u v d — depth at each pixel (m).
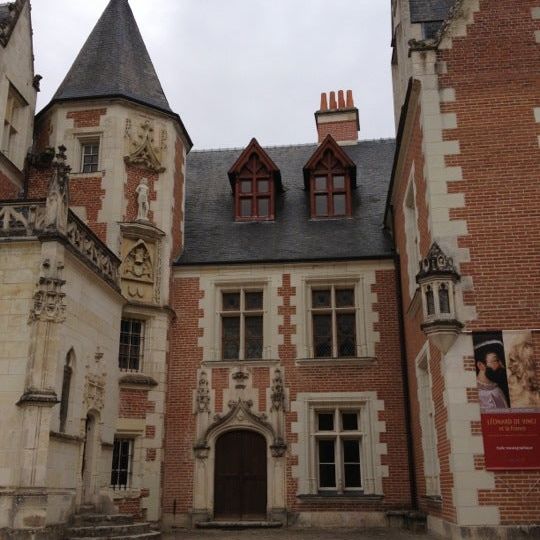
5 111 16.50
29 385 11.29
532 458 10.75
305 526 16.23
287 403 17.28
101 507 13.89
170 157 18.94
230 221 20.38
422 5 14.55
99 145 18.22
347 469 17.19
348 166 20.56
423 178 13.14
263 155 20.75
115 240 17.25
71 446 12.46
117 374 15.42
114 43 20.06
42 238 12.05
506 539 10.39
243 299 18.48
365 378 17.31
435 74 12.95
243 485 16.95
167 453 17.11
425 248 13.29
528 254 11.83
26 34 17.84
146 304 17.28
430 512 14.18
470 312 11.59
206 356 17.81
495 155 12.40
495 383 11.16
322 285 18.38
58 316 11.79
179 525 16.48
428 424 14.63
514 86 12.76
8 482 10.91
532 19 13.11
